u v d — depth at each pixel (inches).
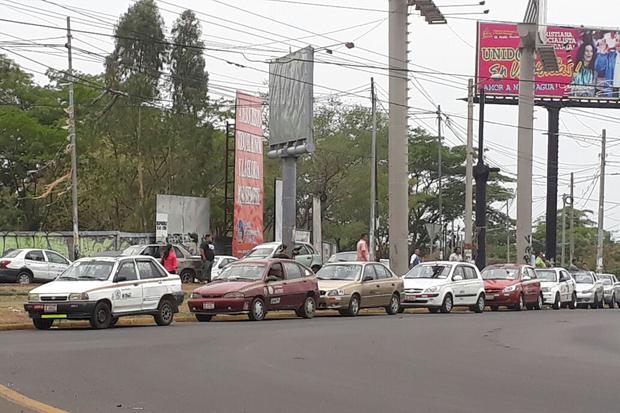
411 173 2945.4
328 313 1123.3
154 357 559.8
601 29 2556.6
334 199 2486.5
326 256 2438.5
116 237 1936.5
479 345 713.6
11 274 1423.5
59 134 2235.5
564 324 1008.9
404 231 1341.0
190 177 2162.9
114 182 2144.4
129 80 2097.7
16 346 613.6
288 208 1385.3
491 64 2495.1
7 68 2313.0
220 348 623.8
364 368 535.8
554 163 2539.4
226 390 433.7
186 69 2155.5
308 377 487.8
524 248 1790.1
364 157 2479.1
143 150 2122.3
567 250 3895.2
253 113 1797.5
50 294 780.6
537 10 1777.8
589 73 2546.8
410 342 715.4
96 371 489.7
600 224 2313.0
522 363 588.7
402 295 1157.1
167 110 2150.6
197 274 1494.8
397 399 420.8
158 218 1875.0
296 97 1353.3
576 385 483.5
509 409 400.5
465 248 1531.7
